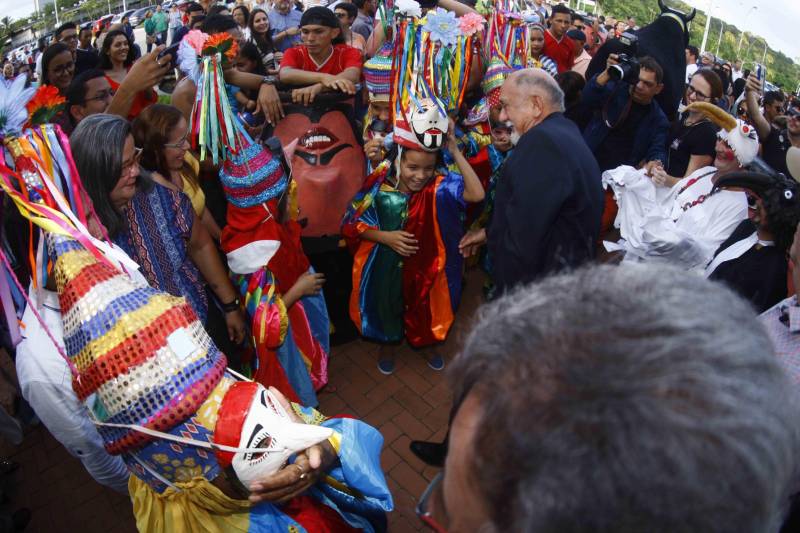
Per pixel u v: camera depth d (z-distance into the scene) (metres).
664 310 0.55
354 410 3.21
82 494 2.72
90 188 1.88
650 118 4.06
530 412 0.52
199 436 1.35
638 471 0.47
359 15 6.86
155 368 1.29
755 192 2.16
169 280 2.25
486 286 3.91
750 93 4.32
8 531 2.46
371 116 3.37
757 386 0.52
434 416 3.19
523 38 3.64
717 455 0.48
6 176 1.40
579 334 0.54
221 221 2.86
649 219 3.39
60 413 1.66
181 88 2.71
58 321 1.64
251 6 9.32
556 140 2.38
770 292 2.16
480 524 0.59
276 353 2.64
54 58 4.06
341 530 1.73
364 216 3.05
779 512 0.66
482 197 3.03
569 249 2.40
